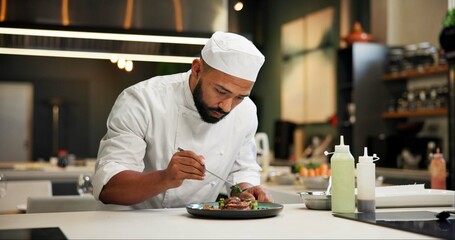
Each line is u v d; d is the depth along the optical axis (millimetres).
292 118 8320
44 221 1576
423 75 5926
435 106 5668
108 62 10641
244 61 1797
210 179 2186
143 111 2041
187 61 3182
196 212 1638
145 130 2055
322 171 3422
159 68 10133
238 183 2215
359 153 6246
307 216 1704
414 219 1573
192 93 2020
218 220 1602
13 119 10016
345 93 6527
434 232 1331
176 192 2141
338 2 7340
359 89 6266
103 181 1835
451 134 4312
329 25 7496
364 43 6340
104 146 1976
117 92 10641
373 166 1767
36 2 2639
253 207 1733
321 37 7645
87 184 3361
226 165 2229
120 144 1945
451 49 4145
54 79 10320
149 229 1432
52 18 2656
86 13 2699
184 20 2803
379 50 6379
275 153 8195
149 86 2135
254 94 9492
